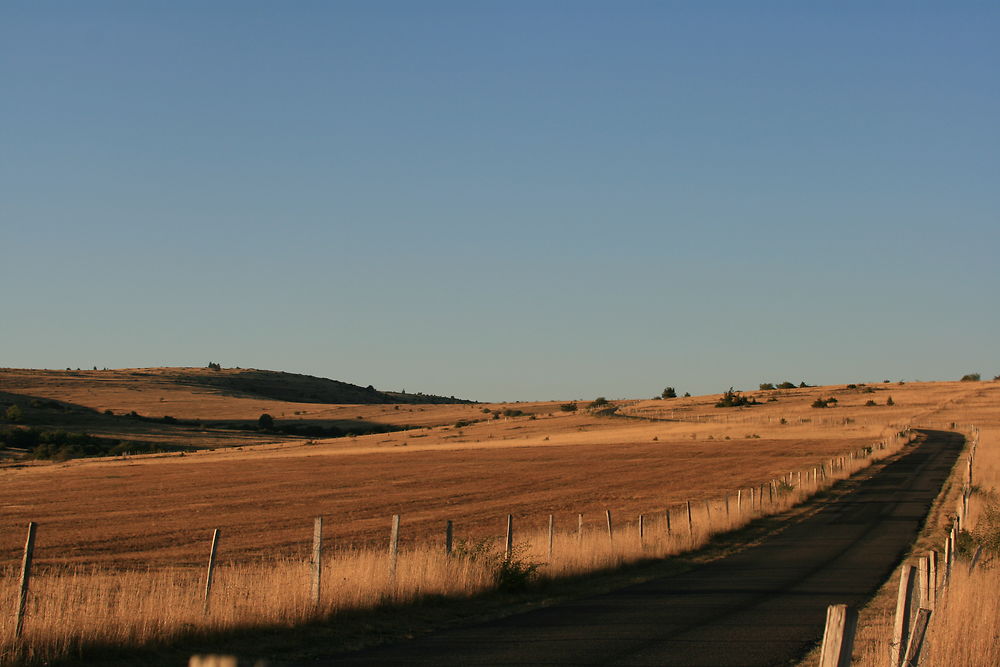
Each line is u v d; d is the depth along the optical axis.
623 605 17.30
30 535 11.89
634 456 82.69
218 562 29.39
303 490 60.88
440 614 15.98
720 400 166.88
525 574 19.22
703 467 70.25
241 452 109.00
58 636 11.68
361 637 13.77
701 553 26.50
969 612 11.42
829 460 66.94
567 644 13.36
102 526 42.19
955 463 63.62
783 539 29.77
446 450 99.25
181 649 12.49
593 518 40.06
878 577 20.94
